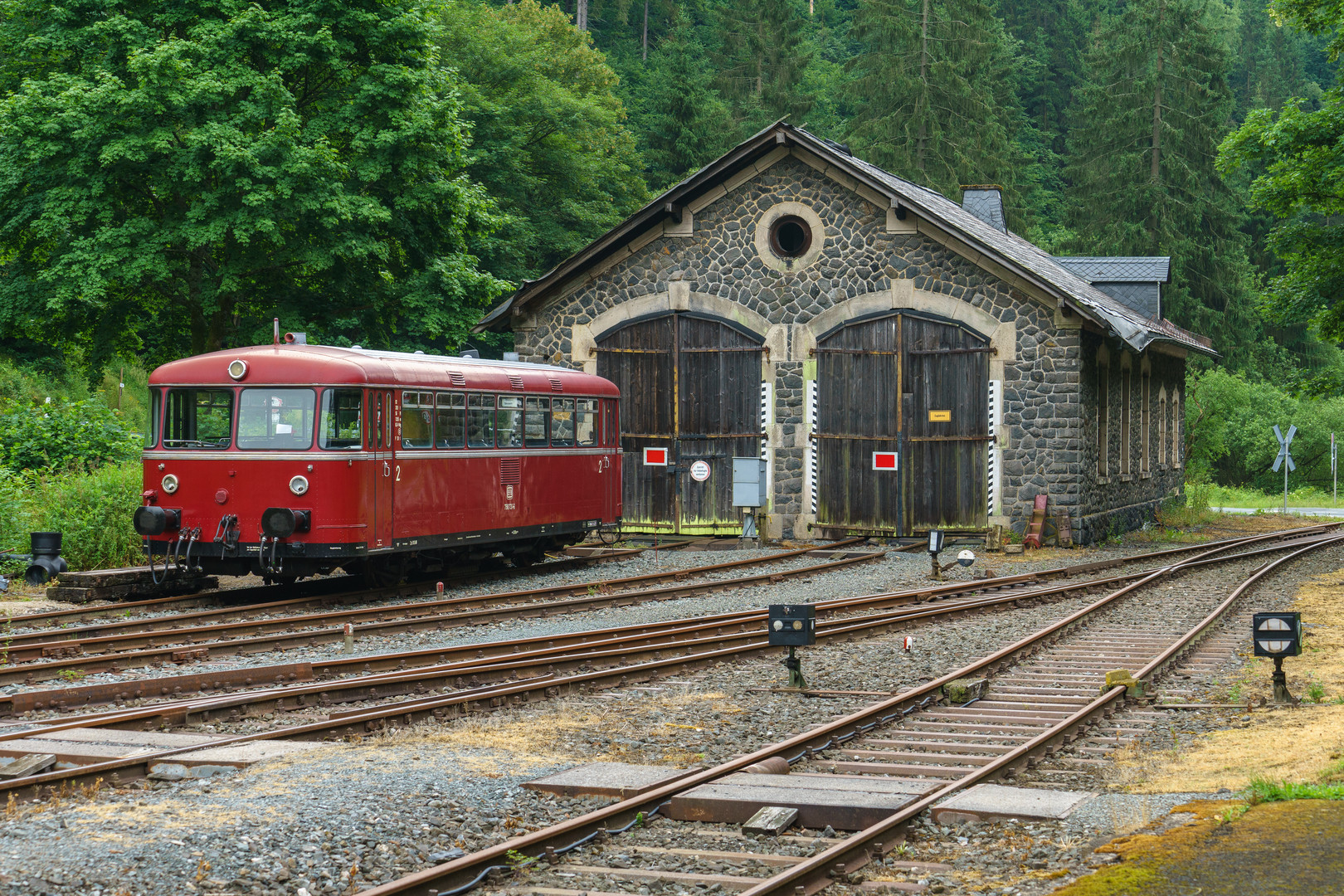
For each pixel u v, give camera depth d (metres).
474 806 8.13
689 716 11.25
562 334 29.84
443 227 30.94
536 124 52.62
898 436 27.52
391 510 18.88
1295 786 7.90
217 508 18.41
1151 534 31.05
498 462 21.39
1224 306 65.25
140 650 13.77
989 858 7.08
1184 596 19.55
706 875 6.86
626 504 29.28
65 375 40.06
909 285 27.42
